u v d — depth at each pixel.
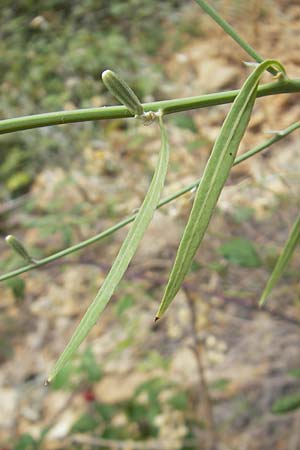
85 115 0.14
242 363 0.45
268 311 0.38
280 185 0.46
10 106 0.68
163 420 0.43
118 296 0.52
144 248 0.45
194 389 0.44
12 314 0.57
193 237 0.13
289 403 0.32
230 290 0.40
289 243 0.19
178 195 0.18
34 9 0.74
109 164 0.54
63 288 0.57
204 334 0.47
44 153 0.62
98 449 0.40
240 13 0.60
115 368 0.48
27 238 0.56
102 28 0.73
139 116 0.14
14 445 0.40
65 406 0.50
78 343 0.13
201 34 0.67
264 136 0.47
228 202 0.45
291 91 0.15
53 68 0.68
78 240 0.48
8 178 0.63
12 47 0.71
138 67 0.67
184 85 0.64
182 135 0.53
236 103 0.14
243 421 0.43
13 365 0.56
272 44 0.52
